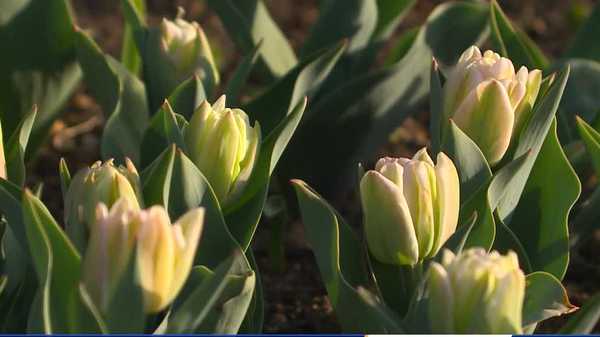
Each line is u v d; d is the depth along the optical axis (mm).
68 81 1365
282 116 1281
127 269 954
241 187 1103
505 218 1155
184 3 1984
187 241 958
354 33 1375
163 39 1263
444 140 1115
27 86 1346
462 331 969
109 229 952
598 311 1031
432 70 1155
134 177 1035
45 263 992
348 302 1068
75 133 1630
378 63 1812
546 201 1176
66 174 1104
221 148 1085
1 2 1312
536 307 1086
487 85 1096
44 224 985
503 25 1327
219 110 1104
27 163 1382
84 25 1899
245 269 1080
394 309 1096
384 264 1093
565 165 1167
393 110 1374
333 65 1339
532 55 1354
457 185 1050
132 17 1313
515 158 1127
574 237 1271
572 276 1405
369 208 1045
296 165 1370
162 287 960
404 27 1951
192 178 1073
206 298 999
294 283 1389
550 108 1117
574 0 2039
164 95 1278
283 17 1979
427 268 1079
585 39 1396
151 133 1203
